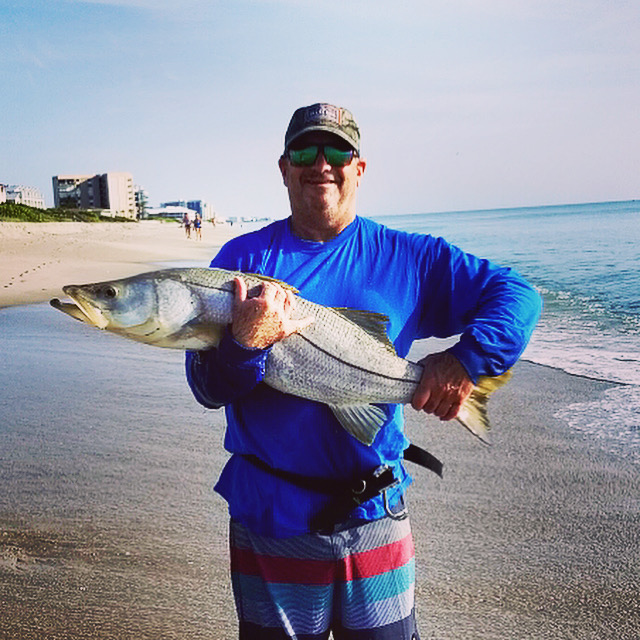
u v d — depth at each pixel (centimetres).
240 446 246
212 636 301
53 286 1590
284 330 214
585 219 7500
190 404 650
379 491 235
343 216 255
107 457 511
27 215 5103
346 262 253
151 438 554
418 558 365
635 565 349
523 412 615
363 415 237
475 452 521
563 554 363
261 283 224
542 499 430
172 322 232
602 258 2302
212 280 233
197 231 5056
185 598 329
